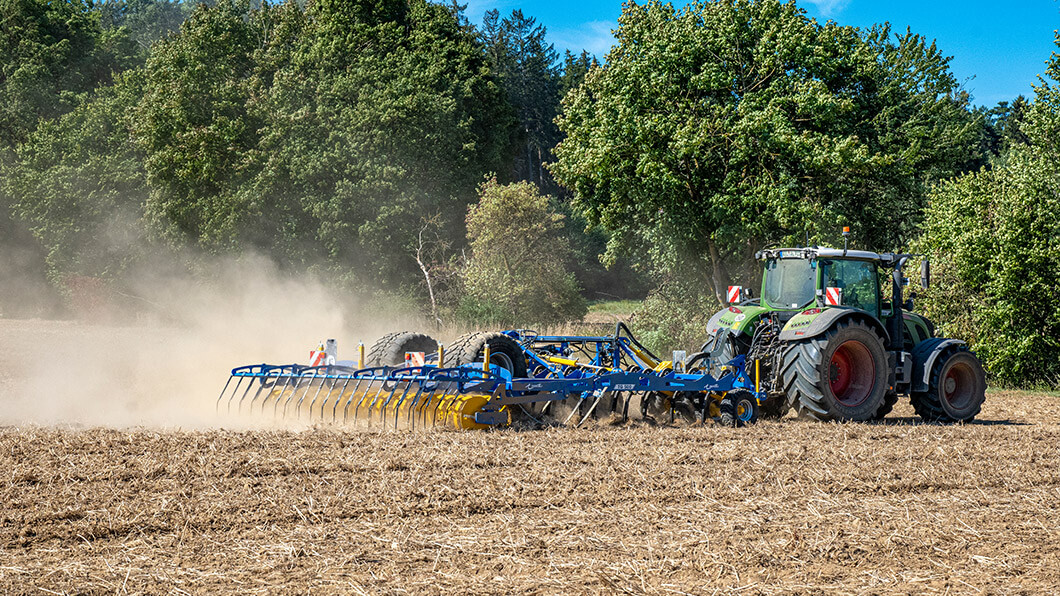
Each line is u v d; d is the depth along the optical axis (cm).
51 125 5591
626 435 1375
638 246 3688
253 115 4916
